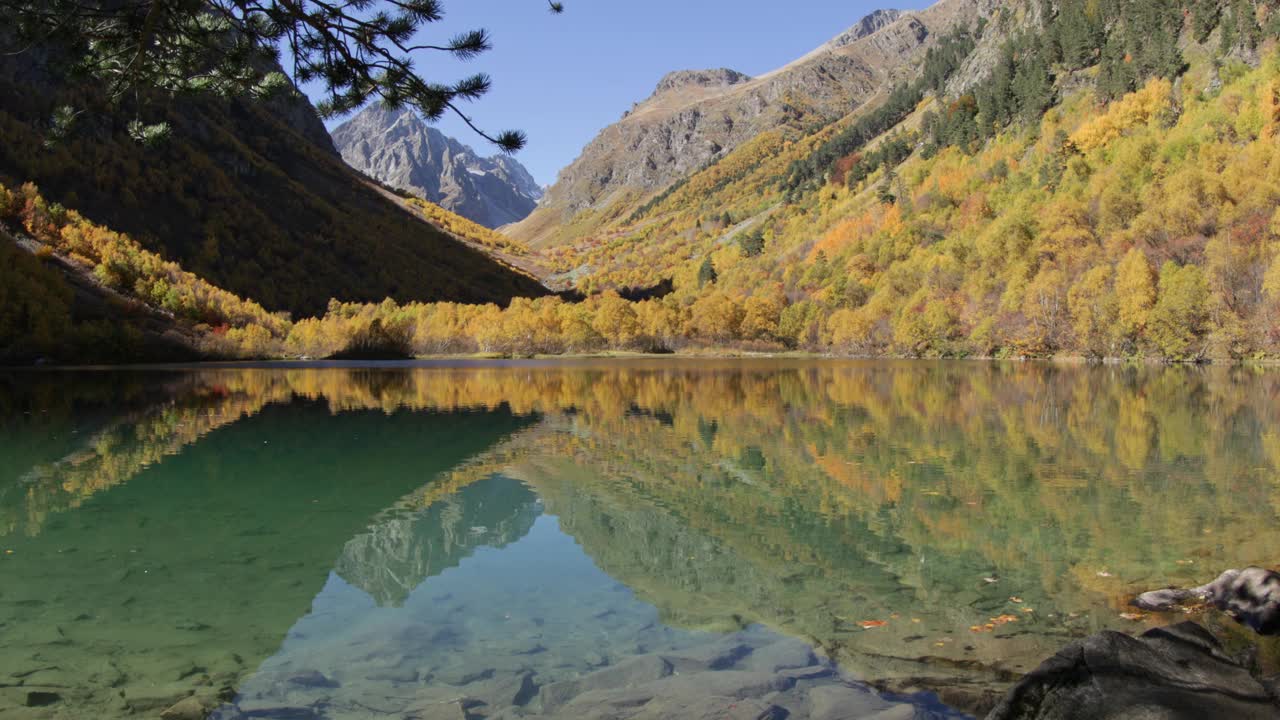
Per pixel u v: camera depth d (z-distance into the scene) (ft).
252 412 83.25
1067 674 12.01
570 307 403.75
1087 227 273.95
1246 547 25.29
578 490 38.58
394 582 23.66
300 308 433.48
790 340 372.17
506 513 33.68
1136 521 29.53
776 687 15.44
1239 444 50.60
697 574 24.09
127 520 32.81
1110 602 20.12
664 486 39.29
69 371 194.49
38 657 17.48
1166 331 188.55
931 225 408.05
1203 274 188.34
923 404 86.07
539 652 17.75
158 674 16.52
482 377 164.86
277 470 45.52
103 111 32.17
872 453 49.44
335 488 39.81
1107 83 403.95
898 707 14.37
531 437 60.03
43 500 37.04
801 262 488.02
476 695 15.33
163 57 29.55
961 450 50.08
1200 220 221.66
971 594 21.22
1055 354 237.25
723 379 148.05
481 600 21.91
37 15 27.68
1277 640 16.83
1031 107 454.40
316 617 20.49
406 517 33.17
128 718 14.26
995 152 449.06
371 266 527.40
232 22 27.30
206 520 32.83
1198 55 378.94
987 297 272.31
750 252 602.03
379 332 355.15
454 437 60.70
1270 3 359.66
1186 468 41.60
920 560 24.94
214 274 401.08
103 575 24.59
